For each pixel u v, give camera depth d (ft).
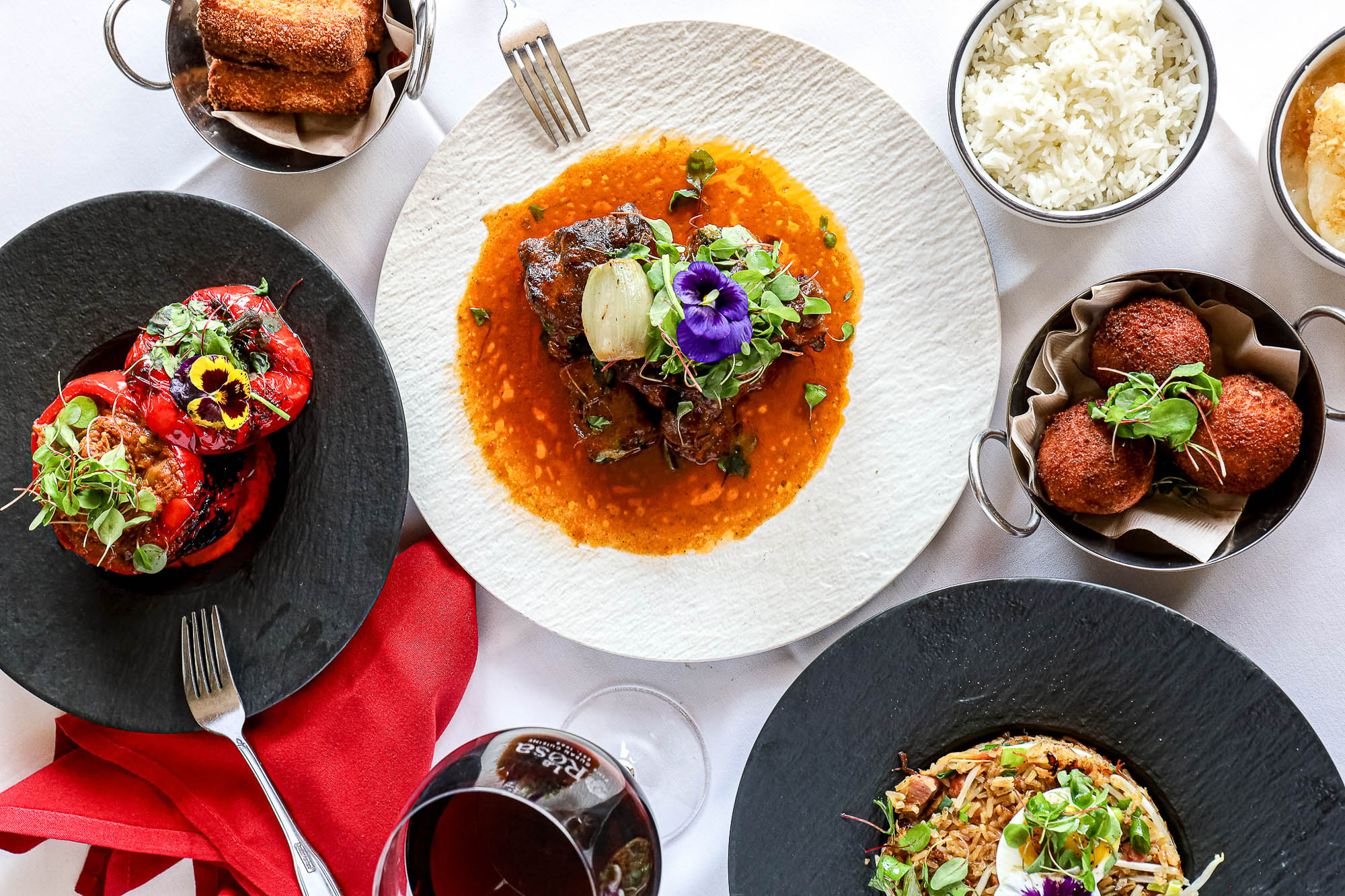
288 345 6.40
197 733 7.07
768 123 7.02
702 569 7.18
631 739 7.26
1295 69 5.90
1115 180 6.48
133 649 6.73
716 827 7.18
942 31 6.89
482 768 5.86
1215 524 6.31
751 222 7.21
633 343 6.34
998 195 6.31
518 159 7.11
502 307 7.26
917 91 7.02
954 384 6.93
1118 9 6.15
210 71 6.38
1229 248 6.80
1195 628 6.35
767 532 7.16
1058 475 6.16
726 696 7.29
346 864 7.10
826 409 7.14
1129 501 6.15
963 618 6.55
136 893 7.32
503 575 7.23
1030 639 6.54
